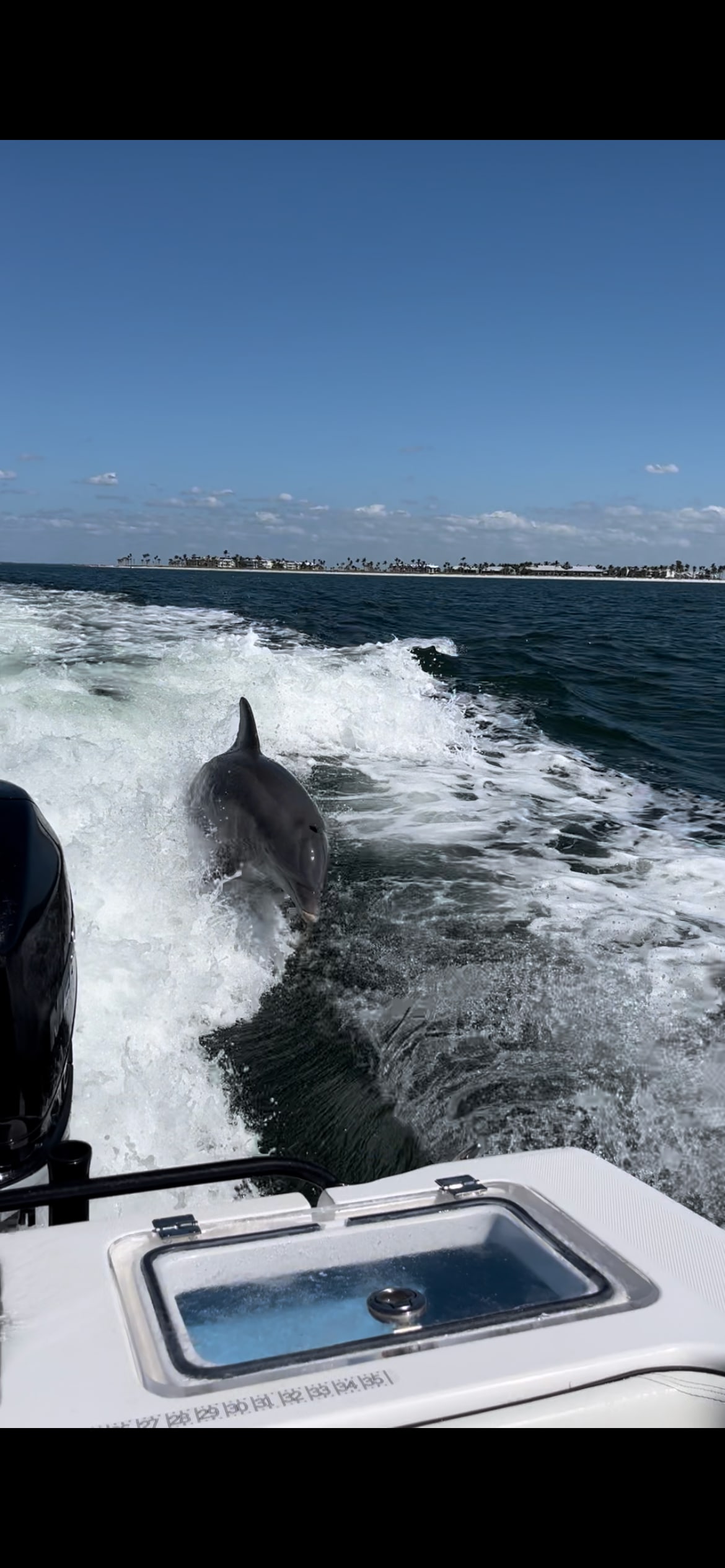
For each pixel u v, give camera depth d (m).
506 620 31.12
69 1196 1.61
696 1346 1.25
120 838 5.41
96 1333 1.25
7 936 2.60
